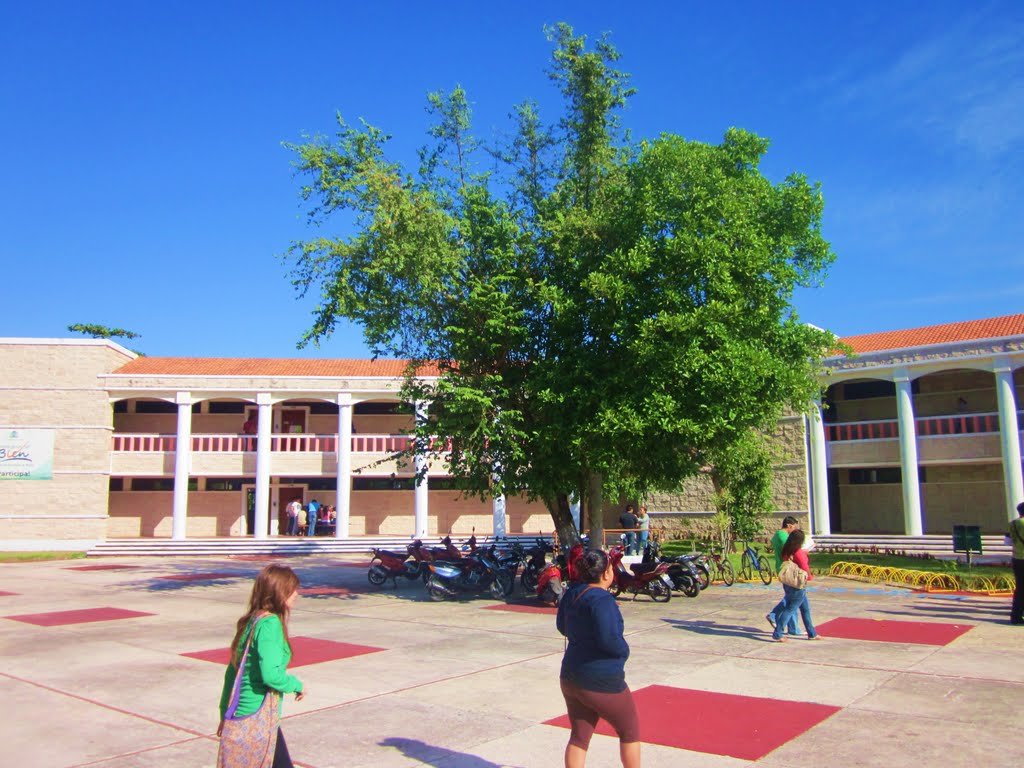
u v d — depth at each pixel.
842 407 34.72
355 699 8.66
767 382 16.50
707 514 34.59
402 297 17.45
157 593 19.25
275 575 4.94
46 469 33.56
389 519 38.47
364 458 36.00
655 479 18.58
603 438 15.88
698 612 14.76
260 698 4.66
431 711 8.14
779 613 11.81
